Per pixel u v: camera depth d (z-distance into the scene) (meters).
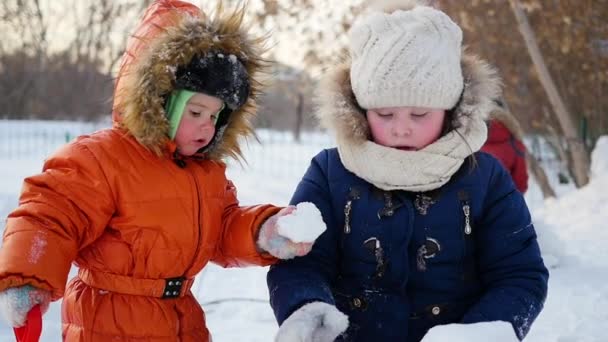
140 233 2.17
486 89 2.18
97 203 2.13
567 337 3.66
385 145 2.13
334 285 2.22
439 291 2.16
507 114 5.58
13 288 1.93
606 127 13.67
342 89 2.18
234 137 2.43
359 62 2.12
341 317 1.88
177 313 2.26
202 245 2.26
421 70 2.04
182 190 2.22
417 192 2.18
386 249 2.15
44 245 1.99
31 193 2.08
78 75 29.45
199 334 2.32
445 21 2.14
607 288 4.64
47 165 2.17
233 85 2.20
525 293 2.12
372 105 2.10
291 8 8.64
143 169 2.19
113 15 25.66
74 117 29.73
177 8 2.33
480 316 2.04
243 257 2.27
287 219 2.02
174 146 2.22
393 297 2.14
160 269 2.20
